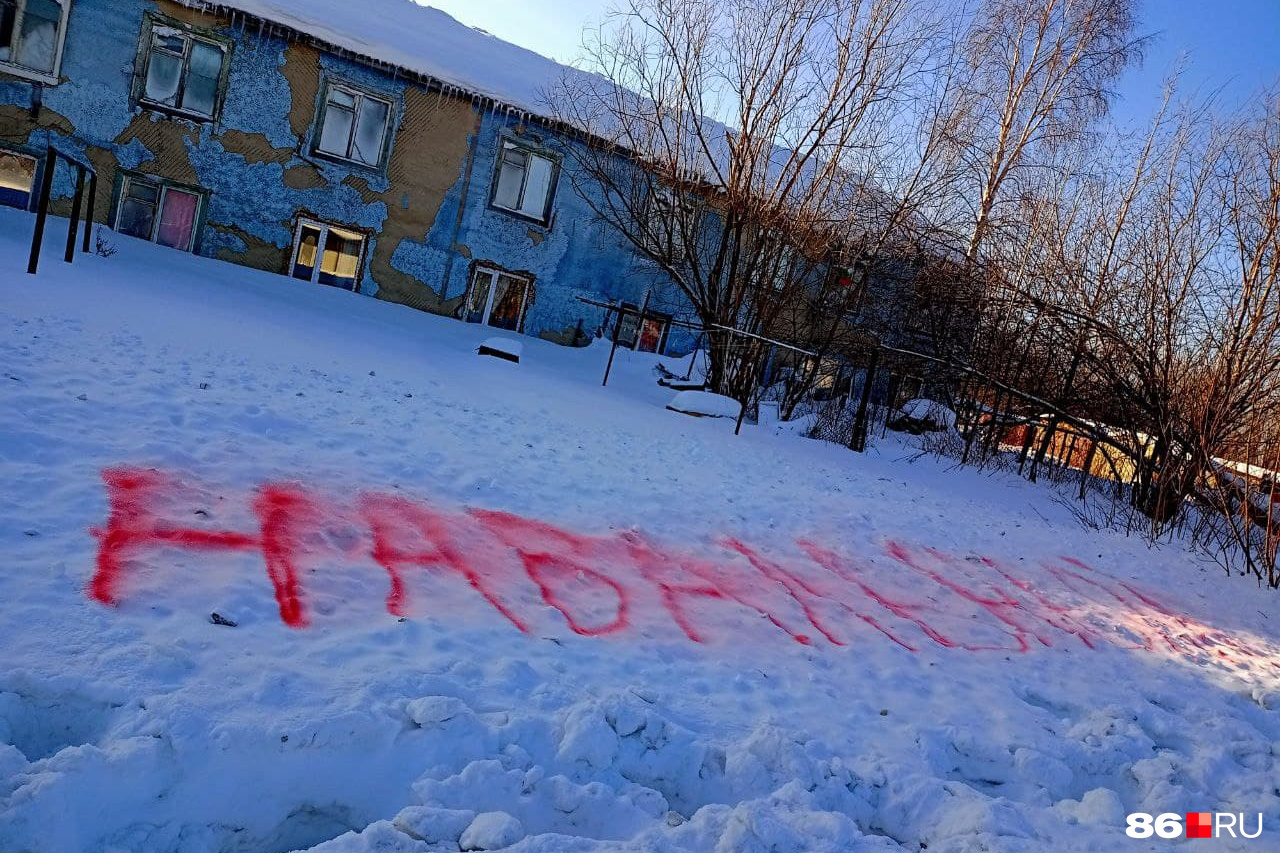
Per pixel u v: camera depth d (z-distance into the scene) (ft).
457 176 49.98
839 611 15.42
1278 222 31.58
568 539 15.49
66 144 42.45
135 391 16.46
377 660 9.42
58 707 7.50
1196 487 31.81
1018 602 18.40
